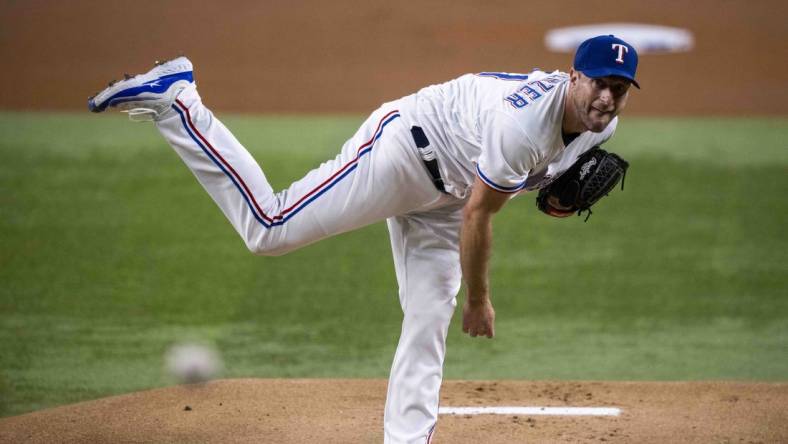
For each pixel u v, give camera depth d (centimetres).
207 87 6272
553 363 2248
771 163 4269
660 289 2802
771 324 2525
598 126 1336
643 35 6969
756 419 1777
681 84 6356
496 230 3347
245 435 1691
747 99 5975
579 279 2883
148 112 1484
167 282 2805
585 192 1523
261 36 7225
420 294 1529
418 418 1522
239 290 2756
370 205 1493
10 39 7056
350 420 1775
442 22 7394
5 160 4134
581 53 1330
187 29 7300
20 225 3291
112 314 2547
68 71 6519
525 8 7631
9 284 2758
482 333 1493
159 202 3581
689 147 4619
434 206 1520
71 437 1670
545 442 1669
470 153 1442
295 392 1933
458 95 1468
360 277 2894
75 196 3634
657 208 3603
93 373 2130
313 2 7756
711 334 2455
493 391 1967
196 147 1498
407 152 1460
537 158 1358
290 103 5906
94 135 4644
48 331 2408
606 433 1709
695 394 1931
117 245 3116
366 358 2273
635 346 2369
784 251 3133
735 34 7231
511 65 6638
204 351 2261
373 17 7519
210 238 3212
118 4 7650
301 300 2692
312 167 4144
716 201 3688
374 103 5944
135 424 1738
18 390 2025
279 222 1501
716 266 2994
